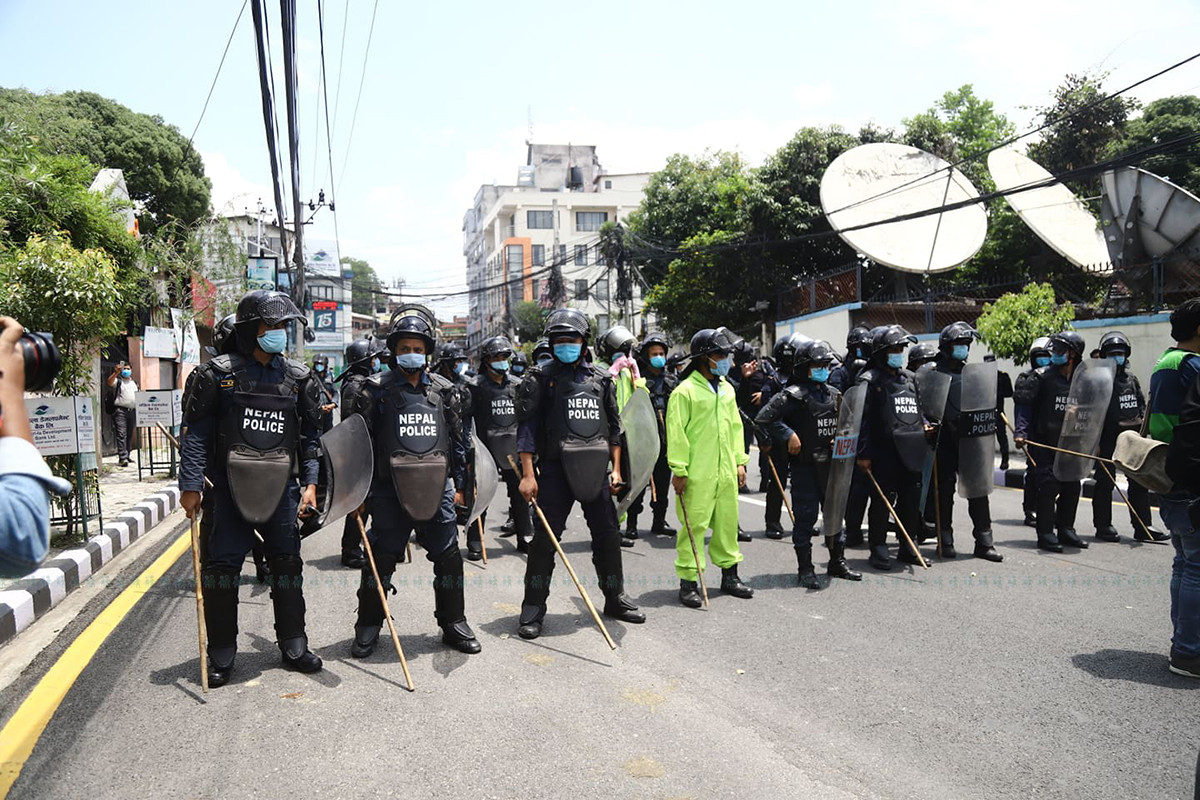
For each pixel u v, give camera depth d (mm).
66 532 7305
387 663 4480
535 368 5160
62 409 6977
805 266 25234
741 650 4672
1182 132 19547
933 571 6617
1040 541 7379
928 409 7039
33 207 10219
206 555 4285
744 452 5922
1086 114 20734
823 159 24172
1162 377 4285
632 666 4414
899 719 3697
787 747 3412
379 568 4531
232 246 17703
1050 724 3643
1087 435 7215
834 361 8523
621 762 3275
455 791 3035
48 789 3055
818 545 7914
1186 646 4184
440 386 4750
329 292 45625
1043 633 4934
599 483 5070
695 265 25391
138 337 16672
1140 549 7371
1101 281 18109
